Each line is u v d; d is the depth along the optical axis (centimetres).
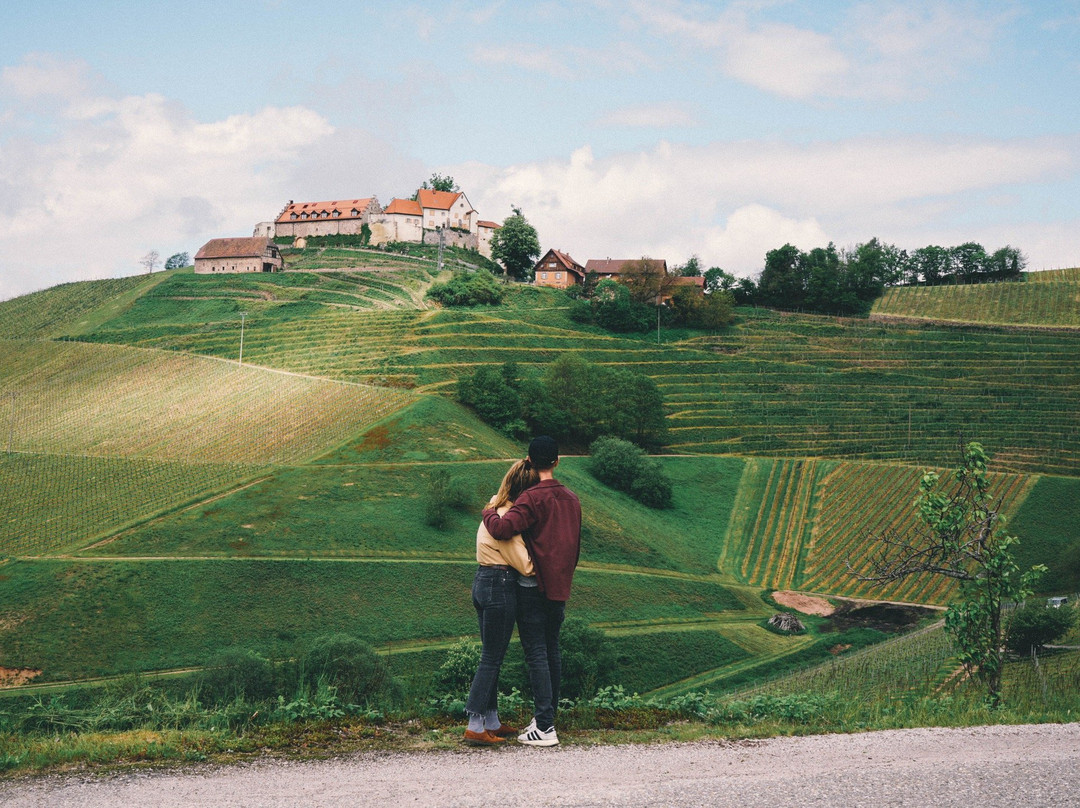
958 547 1582
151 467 9775
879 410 13688
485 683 841
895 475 11519
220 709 929
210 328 16438
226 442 10881
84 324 18238
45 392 13762
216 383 13288
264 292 19150
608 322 16825
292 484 9144
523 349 15050
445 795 649
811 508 10869
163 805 621
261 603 6825
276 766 739
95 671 5928
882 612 8325
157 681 5641
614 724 962
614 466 10806
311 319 16312
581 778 705
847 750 834
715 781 700
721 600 8388
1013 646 3762
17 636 6169
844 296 18012
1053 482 10706
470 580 7581
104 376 14175
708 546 9875
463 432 11138
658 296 17638
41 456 10250
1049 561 8900
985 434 12644
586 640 5769
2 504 8788
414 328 15412
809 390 14475
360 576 7325
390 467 9775
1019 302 17250
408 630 6769
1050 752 841
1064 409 13138
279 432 11094
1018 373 14462
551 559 859
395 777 703
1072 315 16375
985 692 1492
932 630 7081
